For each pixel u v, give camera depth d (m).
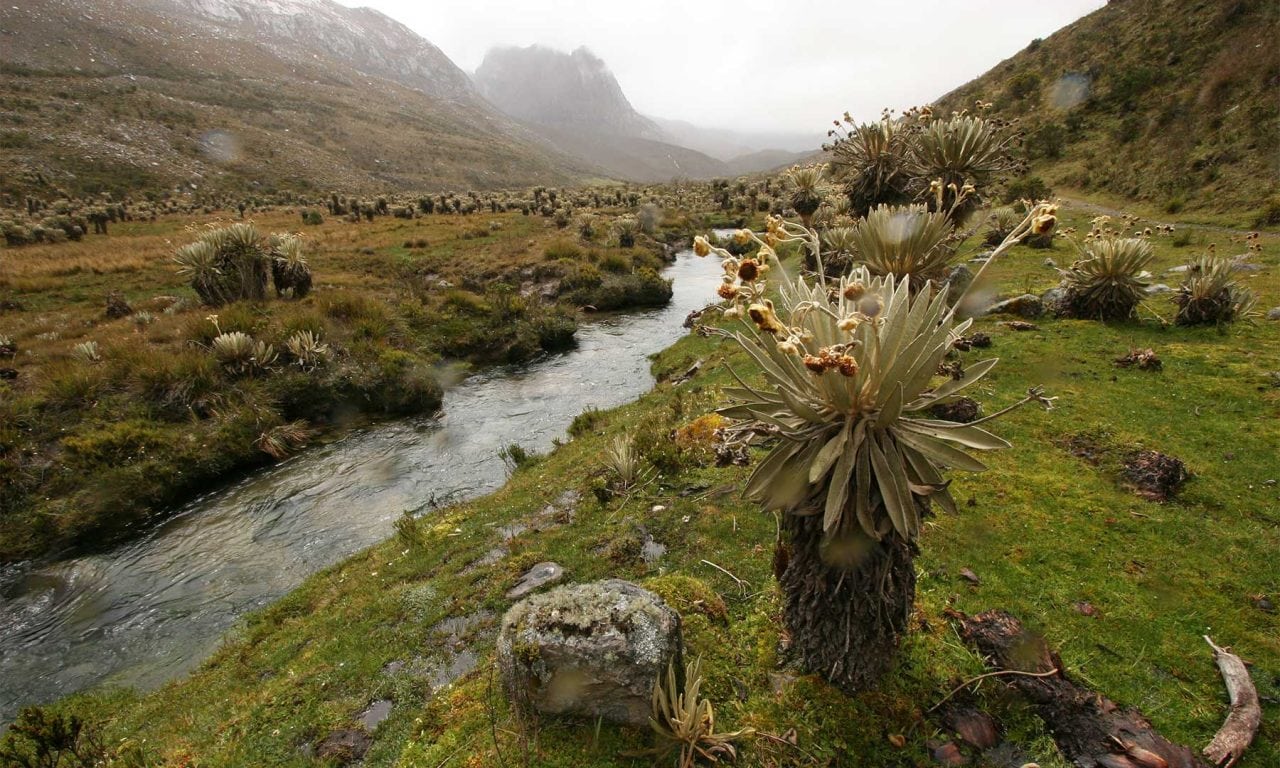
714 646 3.34
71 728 3.52
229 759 3.49
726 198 41.94
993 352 7.30
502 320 16.36
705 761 2.74
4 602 6.84
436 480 9.16
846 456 2.22
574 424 9.85
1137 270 8.22
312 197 79.25
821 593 2.71
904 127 8.64
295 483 9.33
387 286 19.56
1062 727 2.66
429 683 3.83
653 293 21.12
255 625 5.67
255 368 11.63
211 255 15.50
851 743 2.70
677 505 5.27
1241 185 18.59
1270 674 2.90
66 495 8.34
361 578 5.79
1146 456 4.63
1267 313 8.13
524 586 4.59
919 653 3.07
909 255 4.86
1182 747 2.50
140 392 10.45
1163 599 3.42
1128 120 29.58
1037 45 53.88
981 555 3.90
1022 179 24.97
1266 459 4.66
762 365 2.52
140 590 6.87
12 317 15.72
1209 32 32.06
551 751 2.83
